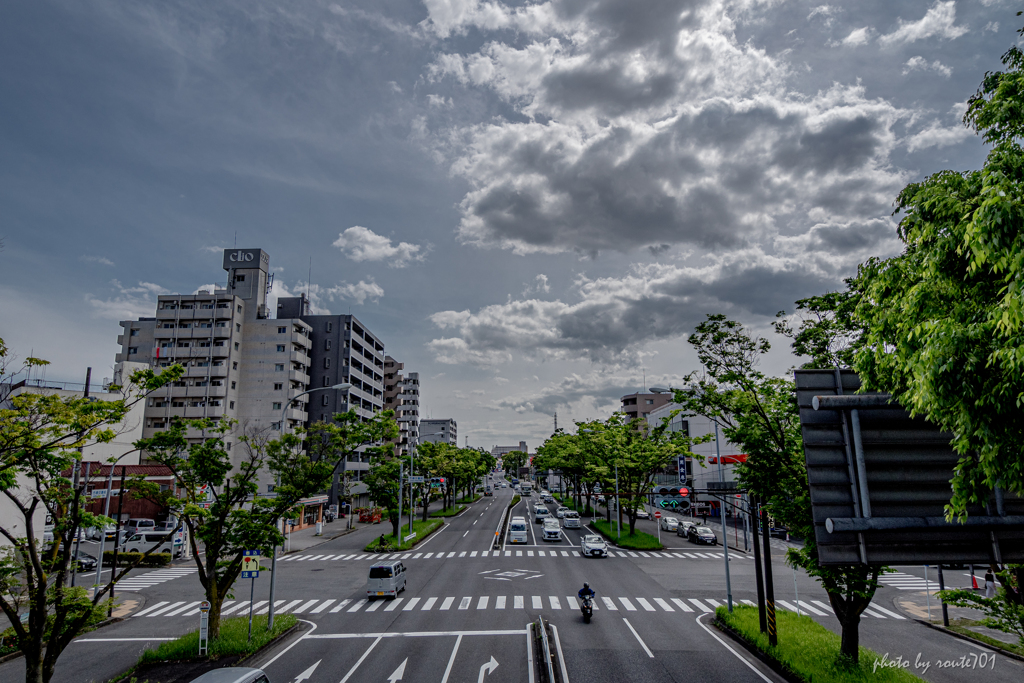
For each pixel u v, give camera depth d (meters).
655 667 16.83
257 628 20.22
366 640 19.69
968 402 7.43
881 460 8.19
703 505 64.81
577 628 21.14
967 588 28.59
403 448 107.12
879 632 21.33
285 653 18.34
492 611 23.80
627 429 51.84
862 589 15.28
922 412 8.19
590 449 54.06
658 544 43.59
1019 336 6.54
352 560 39.12
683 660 17.48
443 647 18.75
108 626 22.53
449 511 74.88
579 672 16.42
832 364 16.88
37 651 11.78
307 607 25.00
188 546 40.28
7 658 18.28
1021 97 8.15
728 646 18.94
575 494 79.00
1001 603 13.50
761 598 19.14
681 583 30.22
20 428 11.02
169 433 18.30
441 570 34.28
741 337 18.06
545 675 16.11
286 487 19.84
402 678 15.92
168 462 18.80
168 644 18.27
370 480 47.12
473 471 83.56
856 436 8.21
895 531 7.88
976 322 7.58
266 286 75.56
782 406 17.17
